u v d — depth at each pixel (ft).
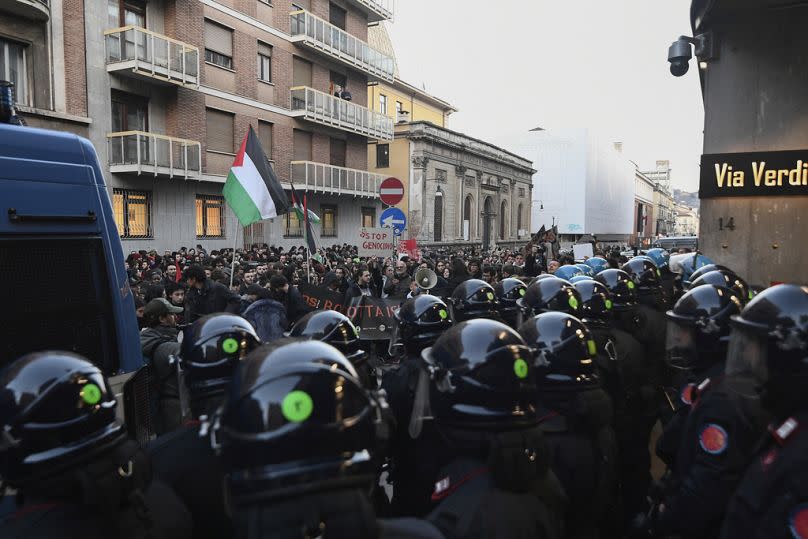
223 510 6.59
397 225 36.60
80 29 51.47
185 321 23.82
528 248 43.60
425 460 8.21
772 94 26.66
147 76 56.13
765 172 26.86
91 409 4.84
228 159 69.72
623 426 11.55
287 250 78.43
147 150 56.85
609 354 11.41
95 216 12.66
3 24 45.37
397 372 10.07
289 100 79.97
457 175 120.57
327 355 4.47
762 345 5.65
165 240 60.80
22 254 11.11
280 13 77.82
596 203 222.28
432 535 4.88
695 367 9.40
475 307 13.62
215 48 67.97
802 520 4.73
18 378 4.82
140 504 5.04
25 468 4.63
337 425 4.07
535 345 7.91
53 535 4.63
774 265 26.84
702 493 6.79
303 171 79.87
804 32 25.86
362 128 92.38
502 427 5.47
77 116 51.03
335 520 3.92
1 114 11.84
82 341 12.03
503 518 5.16
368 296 22.70
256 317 20.86
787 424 5.28
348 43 89.35
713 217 28.53
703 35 28.50
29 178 11.41
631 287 14.70
